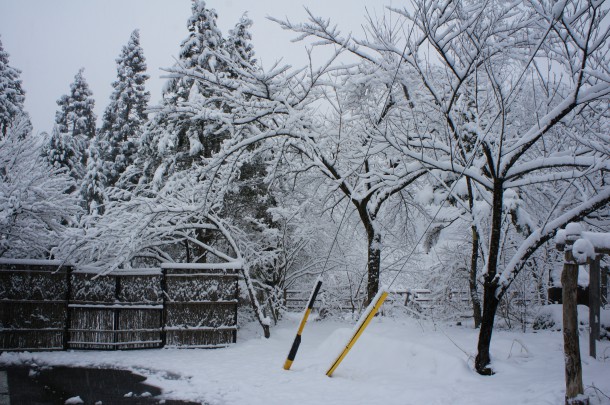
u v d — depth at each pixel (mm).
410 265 18734
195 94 17719
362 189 14562
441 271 16656
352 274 19734
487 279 8188
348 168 15312
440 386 7340
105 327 12172
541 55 9648
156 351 11898
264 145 14531
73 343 12117
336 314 19062
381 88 13711
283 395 7715
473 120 11711
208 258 18297
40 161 16281
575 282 5852
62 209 14258
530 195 12273
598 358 7816
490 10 9469
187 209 13852
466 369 7898
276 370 9453
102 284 12312
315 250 19750
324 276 19641
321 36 11961
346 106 13352
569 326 5793
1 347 11727
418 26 9531
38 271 12055
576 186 9398
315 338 13758
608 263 11891
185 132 18719
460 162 9961
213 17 19875
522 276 12727
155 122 19344
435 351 8477
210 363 10375
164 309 12359
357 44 11945
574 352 5730
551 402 5801
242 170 17625
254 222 17766
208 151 18922
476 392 6848
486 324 8047
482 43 8562
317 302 20984
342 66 12953
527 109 11695
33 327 11938
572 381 5691
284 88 13320
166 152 18828
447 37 9992
